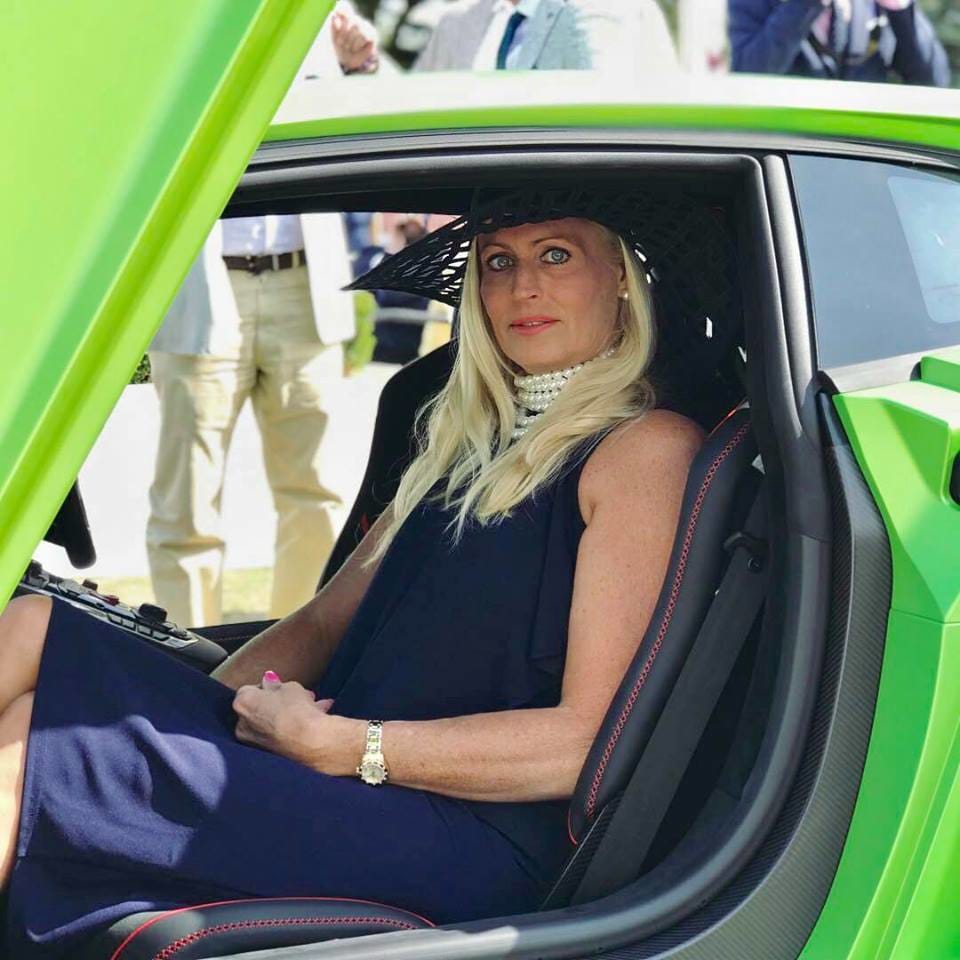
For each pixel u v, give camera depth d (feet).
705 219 5.70
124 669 5.47
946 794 4.98
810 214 5.30
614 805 5.30
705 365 6.12
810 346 5.16
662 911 4.94
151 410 12.87
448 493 6.31
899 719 4.97
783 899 4.98
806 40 13.94
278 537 12.07
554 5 11.48
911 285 5.45
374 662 6.20
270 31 3.45
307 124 4.83
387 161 4.85
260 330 11.31
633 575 5.66
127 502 12.73
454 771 5.61
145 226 3.40
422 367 7.16
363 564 7.11
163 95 3.38
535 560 5.92
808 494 5.00
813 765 4.98
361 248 15.98
